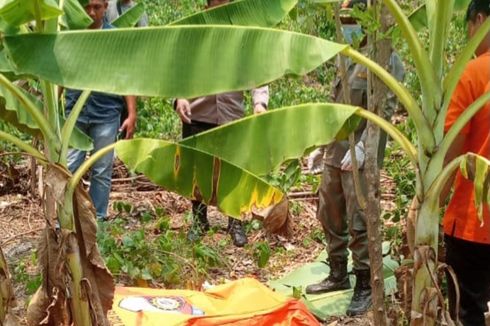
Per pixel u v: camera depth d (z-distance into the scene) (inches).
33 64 116.5
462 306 164.6
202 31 121.0
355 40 159.2
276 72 119.0
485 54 153.3
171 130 392.8
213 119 261.7
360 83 202.4
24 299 216.1
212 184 137.9
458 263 162.2
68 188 139.1
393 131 131.9
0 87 142.6
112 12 291.3
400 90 127.6
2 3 125.6
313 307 217.3
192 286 210.7
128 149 137.1
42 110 148.6
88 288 141.4
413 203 136.7
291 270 251.3
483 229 157.3
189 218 278.4
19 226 292.5
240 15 144.2
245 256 261.6
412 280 134.6
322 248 267.9
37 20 123.0
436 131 128.6
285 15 146.4
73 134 163.3
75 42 118.6
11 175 299.6
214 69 119.6
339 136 135.9
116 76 118.3
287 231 147.6
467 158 125.1
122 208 272.1
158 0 617.3
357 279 212.1
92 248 142.2
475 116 152.6
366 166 158.1
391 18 156.9
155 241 241.3
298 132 132.5
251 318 156.2
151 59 119.6
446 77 128.0
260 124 135.5
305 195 314.5
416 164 130.8
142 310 159.2
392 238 233.5
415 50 126.6
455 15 191.3
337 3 157.2
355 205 204.4
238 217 140.9
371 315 203.5
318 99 431.2
